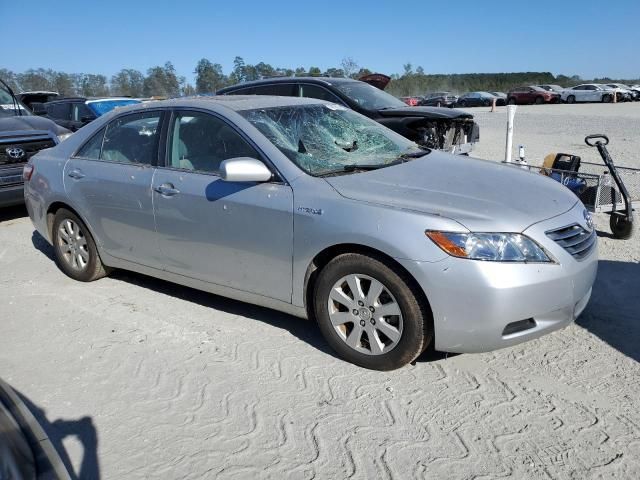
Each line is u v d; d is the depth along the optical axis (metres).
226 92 10.24
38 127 7.95
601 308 4.33
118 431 3.12
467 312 3.18
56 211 5.26
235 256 3.98
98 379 3.63
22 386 3.58
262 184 3.81
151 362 3.80
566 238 3.39
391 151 4.41
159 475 2.79
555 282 3.25
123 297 4.89
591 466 2.73
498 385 3.40
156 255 4.51
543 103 43.66
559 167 6.57
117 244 4.78
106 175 4.70
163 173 4.34
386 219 3.31
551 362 3.62
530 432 2.98
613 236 6.02
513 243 3.20
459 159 4.39
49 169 5.19
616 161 11.38
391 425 3.08
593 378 3.43
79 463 2.88
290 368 3.66
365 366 3.60
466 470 2.73
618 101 41.50
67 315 4.57
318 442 2.96
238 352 3.89
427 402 3.26
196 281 4.33
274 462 2.84
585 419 3.07
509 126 8.05
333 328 3.66
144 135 4.59
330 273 3.56
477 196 3.49
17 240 6.83
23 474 2.09
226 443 2.99
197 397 3.39
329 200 3.53
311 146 4.08
